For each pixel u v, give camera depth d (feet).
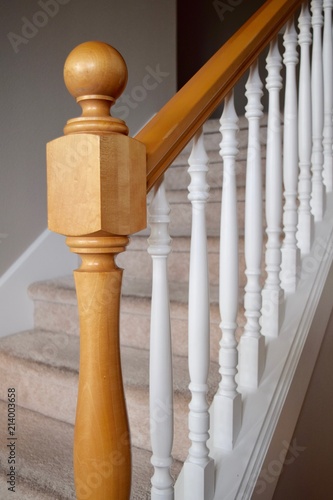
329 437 5.19
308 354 4.17
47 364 4.80
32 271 6.42
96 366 2.09
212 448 3.38
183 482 3.19
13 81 6.04
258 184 3.60
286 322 4.15
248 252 3.65
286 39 4.30
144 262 6.24
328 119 5.16
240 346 3.73
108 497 2.10
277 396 3.67
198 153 2.81
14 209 6.21
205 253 2.86
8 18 5.89
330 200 5.15
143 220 2.14
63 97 6.80
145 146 2.15
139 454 4.00
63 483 3.70
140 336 5.11
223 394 3.36
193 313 2.88
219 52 3.05
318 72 4.87
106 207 1.94
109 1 7.63
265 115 7.54
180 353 4.76
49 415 4.86
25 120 6.25
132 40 8.23
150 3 8.66
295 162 4.29
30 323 6.32
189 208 6.66
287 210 4.33
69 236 2.05
